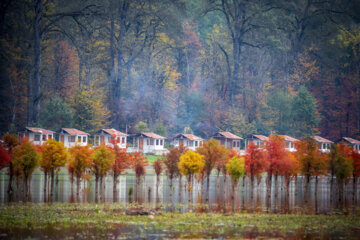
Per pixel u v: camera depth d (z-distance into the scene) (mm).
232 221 78812
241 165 109062
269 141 111938
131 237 66938
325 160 112000
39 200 100562
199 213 87000
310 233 70875
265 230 72312
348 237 68625
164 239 65938
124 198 107250
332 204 105500
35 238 65875
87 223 75812
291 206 100125
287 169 109750
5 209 86188
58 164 107375
